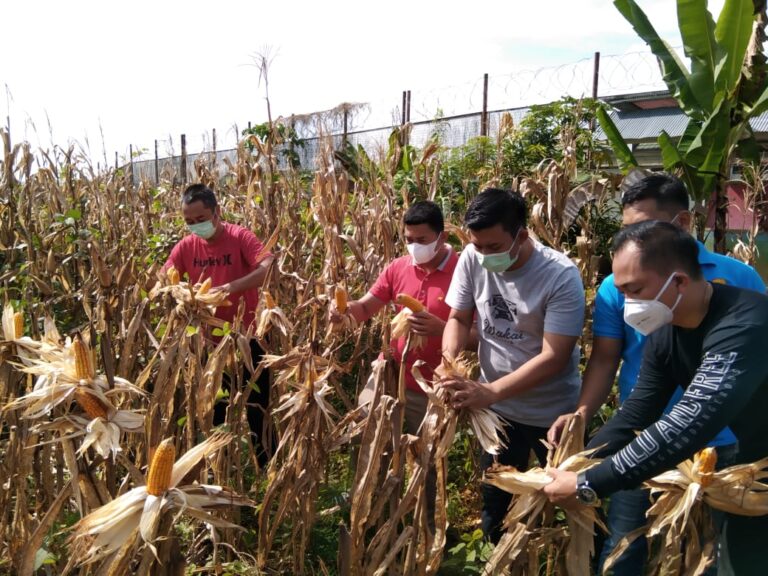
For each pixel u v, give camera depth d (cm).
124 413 218
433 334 318
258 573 299
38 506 299
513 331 299
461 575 296
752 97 623
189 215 422
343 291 336
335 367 302
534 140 737
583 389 287
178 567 196
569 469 217
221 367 304
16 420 279
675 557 221
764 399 208
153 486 176
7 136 533
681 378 227
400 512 232
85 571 210
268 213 584
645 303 201
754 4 619
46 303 409
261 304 381
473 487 419
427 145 632
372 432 235
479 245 275
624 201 284
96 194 732
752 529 216
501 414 316
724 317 197
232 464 343
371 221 564
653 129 847
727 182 621
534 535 228
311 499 307
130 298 374
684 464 219
